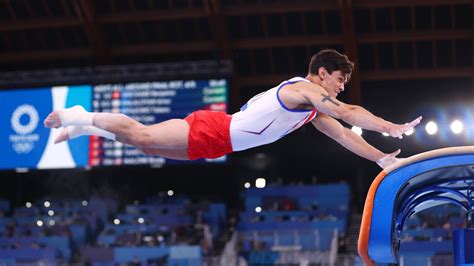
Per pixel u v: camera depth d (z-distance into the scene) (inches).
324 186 918.4
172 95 768.3
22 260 724.0
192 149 166.7
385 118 967.0
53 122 168.9
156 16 900.0
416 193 172.7
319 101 154.6
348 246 759.1
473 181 169.6
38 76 814.5
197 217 868.0
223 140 165.9
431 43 908.6
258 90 986.7
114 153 764.0
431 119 941.2
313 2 869.8
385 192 151.5
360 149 171.9
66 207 940.6
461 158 149.9
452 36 888.9
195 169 1024.9
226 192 1033.5
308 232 720.3
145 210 915.4
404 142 920.3
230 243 740.0
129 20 906.7
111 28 930.7
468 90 939.3
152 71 814.5
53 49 962.1
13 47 972.6
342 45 925.2
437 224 780.0
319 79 165.6
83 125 168.7
